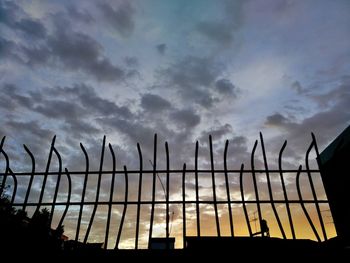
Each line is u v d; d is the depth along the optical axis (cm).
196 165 301
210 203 282
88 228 265
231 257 252
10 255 245
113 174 296
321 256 251
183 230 268
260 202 285
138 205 279
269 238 266
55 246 257
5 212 266
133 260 250
